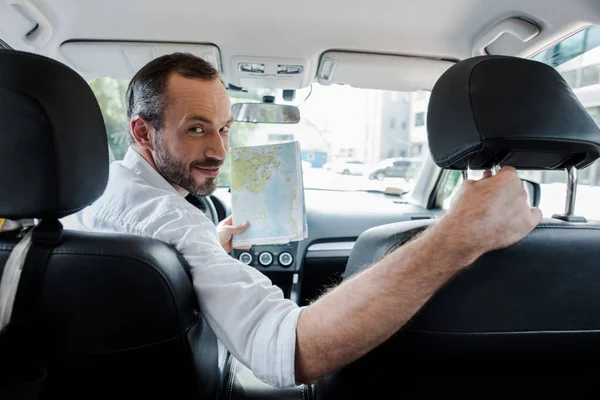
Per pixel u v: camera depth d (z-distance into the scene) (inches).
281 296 29.7
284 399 41.7
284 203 49.3
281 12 57.9
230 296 27.8
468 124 25.4
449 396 30.4
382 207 84.8
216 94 37.6
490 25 59.3
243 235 48.9
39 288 22.8
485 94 25.4
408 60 69.8
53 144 22.2
